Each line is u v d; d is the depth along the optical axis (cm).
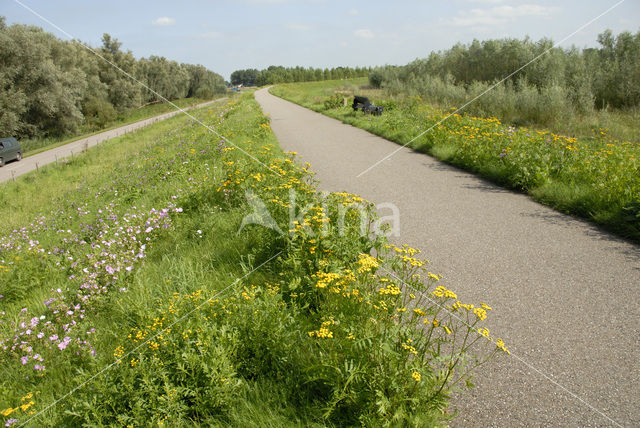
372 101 2608
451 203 686
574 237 530
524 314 365
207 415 262
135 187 1012
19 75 3647
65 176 1956
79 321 421
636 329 338
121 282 469
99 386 263
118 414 257
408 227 584
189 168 1023
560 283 416
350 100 2591
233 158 952
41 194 1562
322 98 3556
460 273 445
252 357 296
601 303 378
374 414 241
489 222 593
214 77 9725
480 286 416
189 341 285
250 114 2123
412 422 238
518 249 499
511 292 402
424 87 2612
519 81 1936
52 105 3766
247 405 261
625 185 595
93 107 5000
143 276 482
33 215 1158
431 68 3525
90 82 5166
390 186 802
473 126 1166
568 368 300
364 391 249
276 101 4069
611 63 1897
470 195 729
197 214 673
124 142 2988
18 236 868
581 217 603
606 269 441
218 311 326
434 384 252
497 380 291
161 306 351
